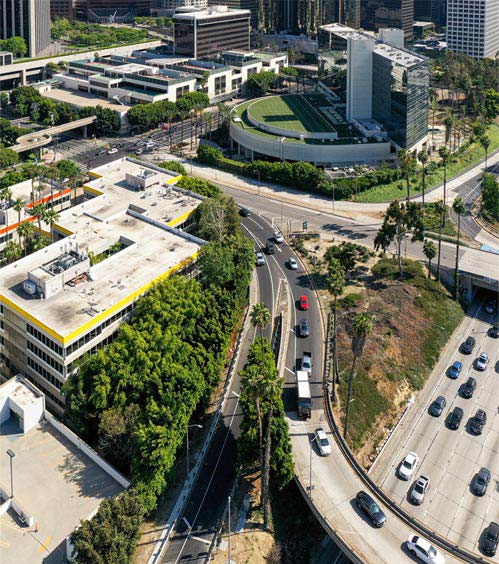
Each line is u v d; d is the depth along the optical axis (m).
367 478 168.38
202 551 158.88
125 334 195.25
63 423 193.50
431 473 186.12
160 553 156.38
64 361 190.88
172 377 182.12
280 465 166.25
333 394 199.62
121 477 164.38
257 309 186.62
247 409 174.12
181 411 173.50
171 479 170.75
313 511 161.38
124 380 180.00
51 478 165.88
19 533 152.50
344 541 152.50
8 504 157.62
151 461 160.38
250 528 165.75
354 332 187.88
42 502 159.25
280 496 173.62
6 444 175.50
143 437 162.88
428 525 169.25
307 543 167.25
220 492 174.12
